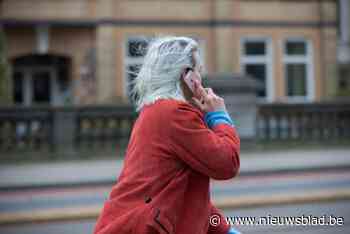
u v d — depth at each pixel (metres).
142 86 5.34
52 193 20.88
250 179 23.02
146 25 45.88
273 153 30.34
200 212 5.10
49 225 16.28
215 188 20.89
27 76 46.81
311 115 34.00
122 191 5.11
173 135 5.01
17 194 20.78
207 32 47.34
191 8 46.94
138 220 4.90
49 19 43.88
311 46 49.75
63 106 30.08
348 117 34.56
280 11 49.00
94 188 21.88
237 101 31.95
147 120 5.15
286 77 49.59
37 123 30.03
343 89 48.19
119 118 31.05
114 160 28.77
